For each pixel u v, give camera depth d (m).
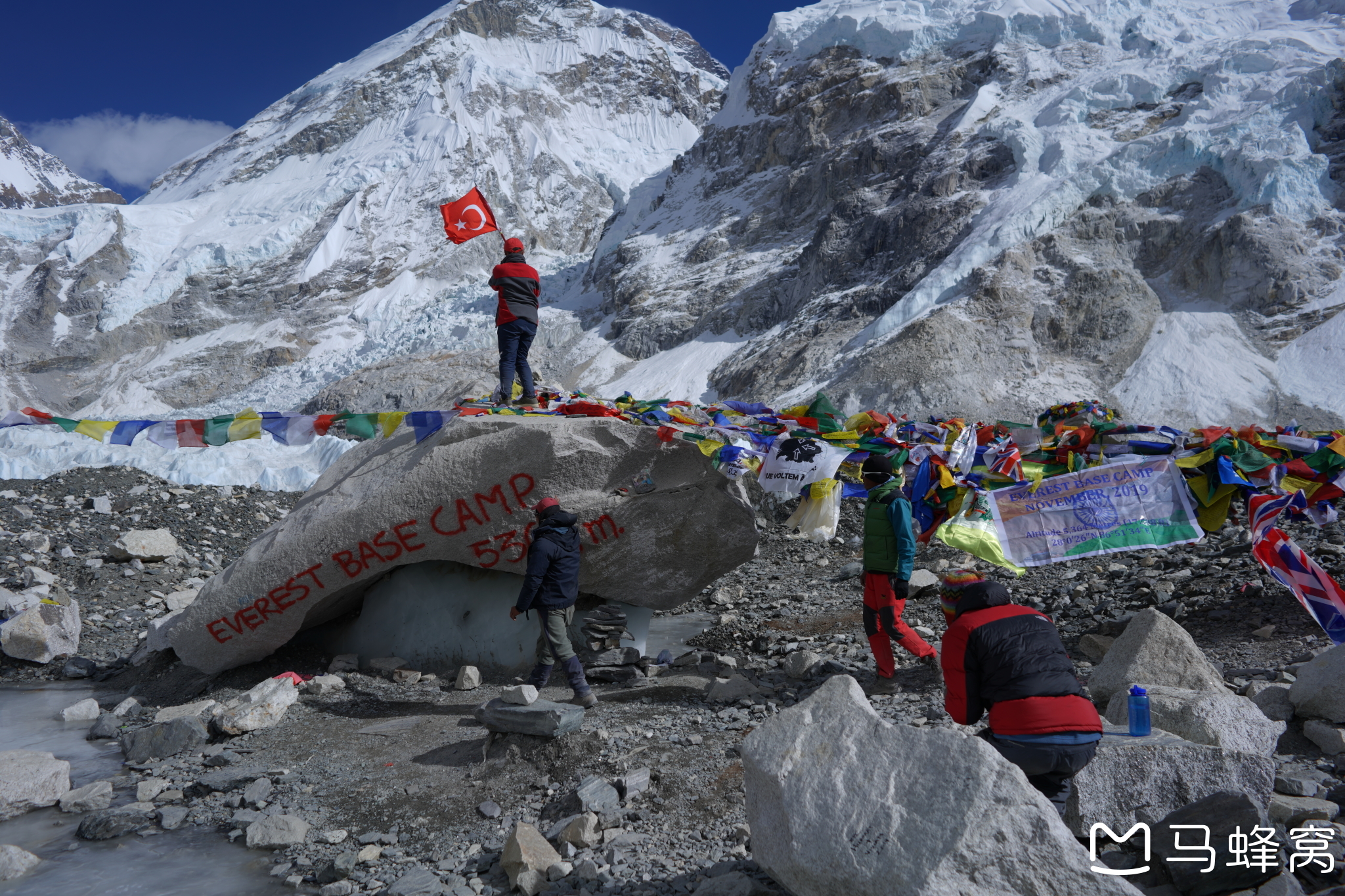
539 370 9.60
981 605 3.28
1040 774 3.04
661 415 7.22
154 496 12.99
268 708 6.20
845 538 12.68
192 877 4.14
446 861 4.07
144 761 5.80
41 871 4.24
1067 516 6.27
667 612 10.07
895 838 2.63
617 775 4.69
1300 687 4.50
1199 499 6.19
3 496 12.28
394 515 7.08
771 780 3.08
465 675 6.85
